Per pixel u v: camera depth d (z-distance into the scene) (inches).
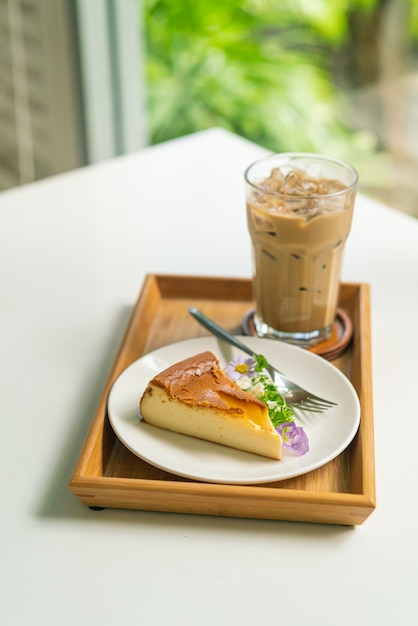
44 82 69.7
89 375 28.9
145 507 23.3
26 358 29.8
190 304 33.1
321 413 25.6
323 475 24.4
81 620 20.6
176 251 36.6
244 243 37.3
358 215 39.6
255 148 45.9
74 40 65.1
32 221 39.3
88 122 68.2
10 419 26.9
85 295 33.6
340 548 22.3
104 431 25.1
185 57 73.3
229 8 71.1
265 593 21.2
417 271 34.9
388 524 23.0
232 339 28.7
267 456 24.1
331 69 71.4
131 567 21.9
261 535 22.7
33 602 21.0
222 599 21.0
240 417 24.0
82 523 23.1
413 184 68.3
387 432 26.0
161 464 23.4
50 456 25.4
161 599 21.0
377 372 28.6
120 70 67.4
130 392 26.3
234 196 41.2
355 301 32.6
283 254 28.8
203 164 44.3
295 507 22.4
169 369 25.4
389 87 67.2
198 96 75.1
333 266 29.2
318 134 73.8
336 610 20.7
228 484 22.9
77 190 42.1
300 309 29.7
